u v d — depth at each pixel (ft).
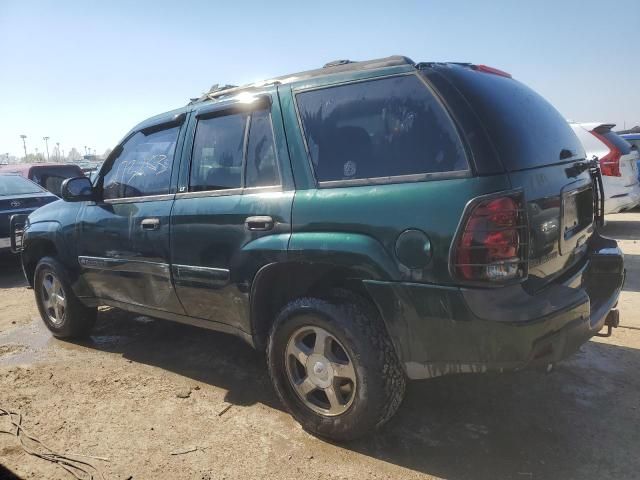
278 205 9.76
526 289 8.16
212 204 10.94
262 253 9.88
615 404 10.69
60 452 9.59
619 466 8.64
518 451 9.17
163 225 11.94
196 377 12.78
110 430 10.33
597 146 28.02
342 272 9.24
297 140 9.85
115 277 13.58
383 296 8.46
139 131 13.58
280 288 10.51
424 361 8.36
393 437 9.75
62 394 12.01
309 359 9.62
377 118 8.98
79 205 14.69
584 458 8.89
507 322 7.53
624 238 28.27
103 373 13.20
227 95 11.71
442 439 9.64
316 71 10.20
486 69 9.93
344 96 9.46
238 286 10.46
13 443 9.94
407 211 8.20
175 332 16.30
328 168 9.38
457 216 7.74
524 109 9.43
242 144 10.82
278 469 8.88
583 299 8.39
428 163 8.26
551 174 9.02
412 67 8.81
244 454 9.36
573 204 10.00
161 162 12.57
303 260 9.27
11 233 18.11
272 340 10.03
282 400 10.22
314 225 9.20
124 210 13.10
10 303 20.81
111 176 13.93
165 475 8.81
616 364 12.57
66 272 15.11
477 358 7.89
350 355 8.92
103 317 18.28
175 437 10.00
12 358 14.51
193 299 11.68
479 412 10.58
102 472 8.94
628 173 28.19
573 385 11.57
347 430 9.20
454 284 7.79
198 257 11.24
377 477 8.57
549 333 7.82
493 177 7.77
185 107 12.59
